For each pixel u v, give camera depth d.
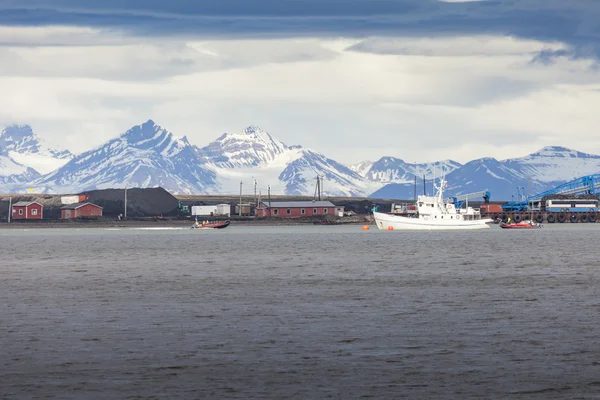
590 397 49.94
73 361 59.16
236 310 84.81
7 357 60.44
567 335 68.38
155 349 63.28
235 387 52.44
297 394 50.91
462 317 78.94
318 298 95.19
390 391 51.44
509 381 53.44
